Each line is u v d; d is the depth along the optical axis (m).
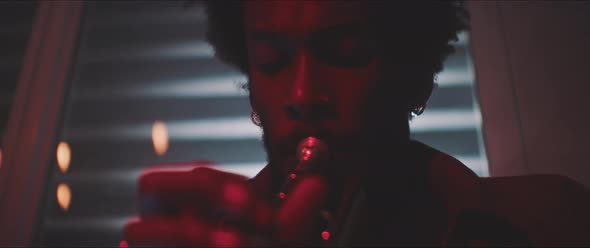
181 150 1.08
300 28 0.44
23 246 1.01
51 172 1.09
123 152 1.09
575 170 0.89
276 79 0.46
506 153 0.93
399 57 0.51
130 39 1.20
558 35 0.97
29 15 1.26
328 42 0.45
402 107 0.51
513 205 0.52
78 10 1.21
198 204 0.34
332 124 0.43
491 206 0.50
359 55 0.46
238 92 1.12
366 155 0.44
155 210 0.35
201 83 1.13
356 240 0.41
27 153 1.08
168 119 1.11
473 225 0.45
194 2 0.90
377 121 0.46
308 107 0.42
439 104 1.03
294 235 0.35
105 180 1.07
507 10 1.02
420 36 0.57
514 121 0.94
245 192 0.34
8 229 1.02
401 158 0.50
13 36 1.25
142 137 1.10
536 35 0.99
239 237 0.33
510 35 1.00
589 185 0.87
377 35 0.47
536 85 0.95
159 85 1.14
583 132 0.90
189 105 1.12
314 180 0.38
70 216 1.05
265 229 0.33
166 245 0.33
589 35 0.96
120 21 1.22
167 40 1.19
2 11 1.27
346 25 0.45
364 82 0.45
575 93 0.93
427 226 0.47
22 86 1.14
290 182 0.39
